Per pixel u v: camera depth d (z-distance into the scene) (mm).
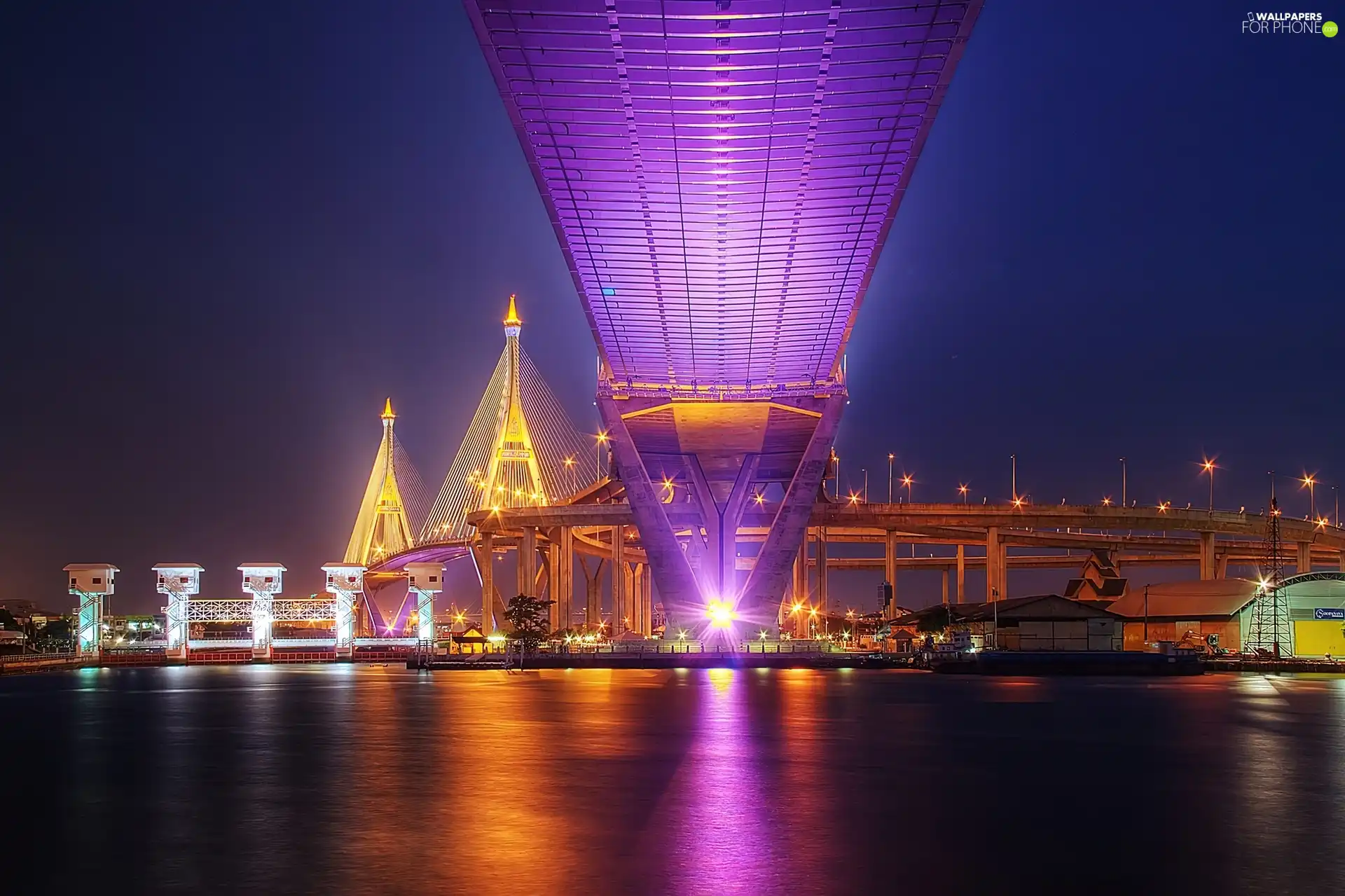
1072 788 31219
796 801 29016
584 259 73000
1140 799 29531
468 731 45906
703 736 43469
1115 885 20984
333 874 21906
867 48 49375
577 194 63625
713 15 46750
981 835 25016
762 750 39000
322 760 37250
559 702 61281
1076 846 23969
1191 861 22719
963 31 48156
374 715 54906
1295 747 40625
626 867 22266
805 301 80312
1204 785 31859
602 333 88000
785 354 93438
